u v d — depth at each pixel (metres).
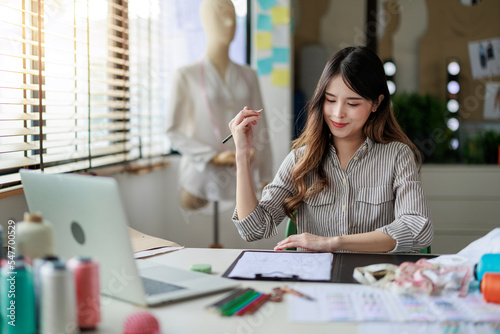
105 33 2.45
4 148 1.65
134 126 2.73
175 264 1.31
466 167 3.06
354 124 1.53
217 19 2.88
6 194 1.57
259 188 3.03
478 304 0.99
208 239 3.24
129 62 2.68
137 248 1.47
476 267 1.13
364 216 1.59
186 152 2.89
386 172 1.59
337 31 3.33
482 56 3.30
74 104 2.07
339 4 3.32
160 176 3.15
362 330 0.89
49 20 1.96
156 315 0.97
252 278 1.18
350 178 1.61
